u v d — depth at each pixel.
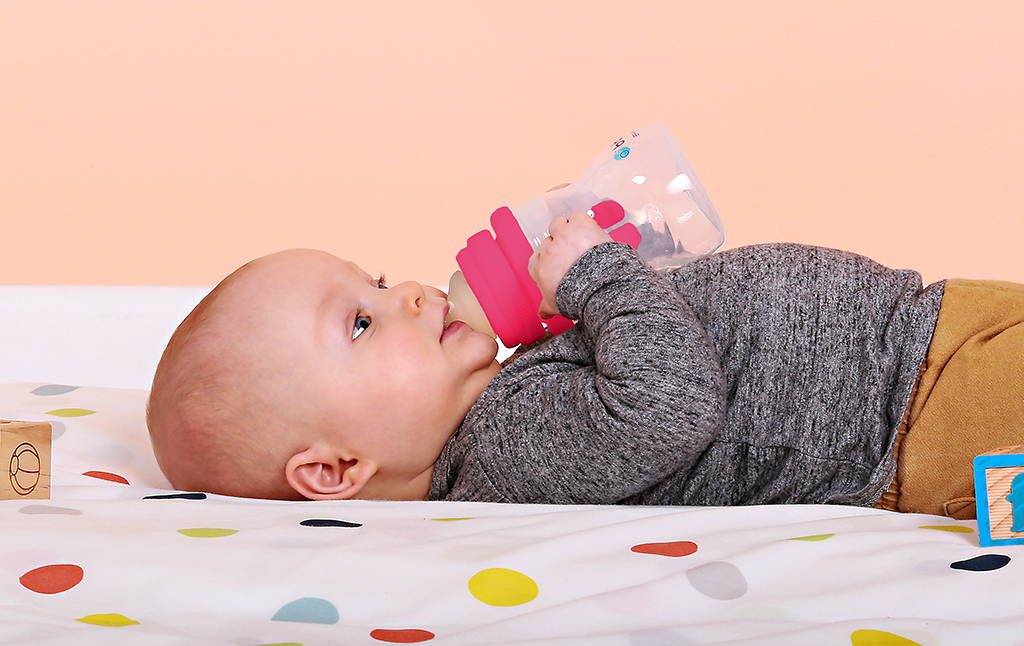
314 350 1.16
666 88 3.18
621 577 0.76
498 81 3.16
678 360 1.04
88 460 1.31
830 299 1.12
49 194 3.06
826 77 3.19
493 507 1.01
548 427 1.11
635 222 1.30
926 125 3.21
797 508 0.94
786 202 3.24
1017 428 1.02
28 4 3.01
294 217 3.15
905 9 3.17
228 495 1.20
